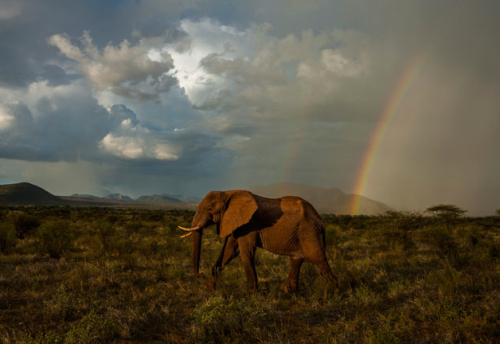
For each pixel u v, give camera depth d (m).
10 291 7.46
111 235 15.32
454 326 4.84
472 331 4.66
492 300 6.09
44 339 4.52
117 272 8.69
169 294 7.38
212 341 4.70
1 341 4.74
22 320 5.68
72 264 10.57
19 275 8.99
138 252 12.94
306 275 8.62
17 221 17.70
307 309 6.18
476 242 16.11
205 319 5.05
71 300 6.27
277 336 4.86
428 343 4.46
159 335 5.16
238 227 7.46
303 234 7.26
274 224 7.32
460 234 19.80
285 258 11.61
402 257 11.76
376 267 10.34
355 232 25.31
